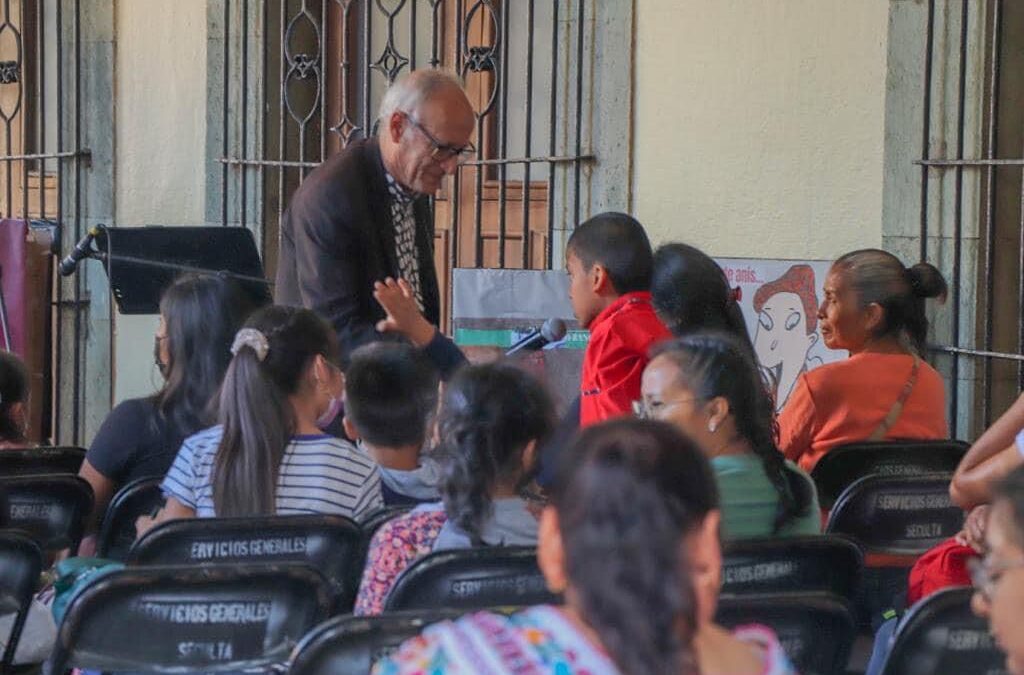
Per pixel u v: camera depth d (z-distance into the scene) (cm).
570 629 314
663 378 652
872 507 758
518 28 1457
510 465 596
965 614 529
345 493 706
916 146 1196
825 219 1249
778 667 324
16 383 928
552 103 1387
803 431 889
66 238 1725
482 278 1128
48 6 1750
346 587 664
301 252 917
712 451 652
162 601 565
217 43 1606
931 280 923
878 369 890
